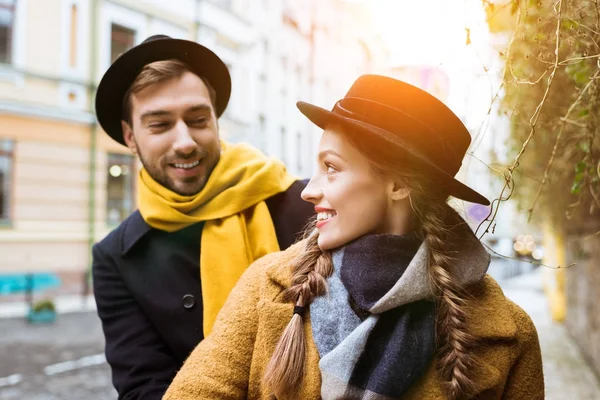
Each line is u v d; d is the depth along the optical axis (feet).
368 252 3.43
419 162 3.40
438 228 3.48
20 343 25.50
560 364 20.30
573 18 3.99
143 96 4.75
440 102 3.59
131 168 46.01
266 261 3.97
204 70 5.14
